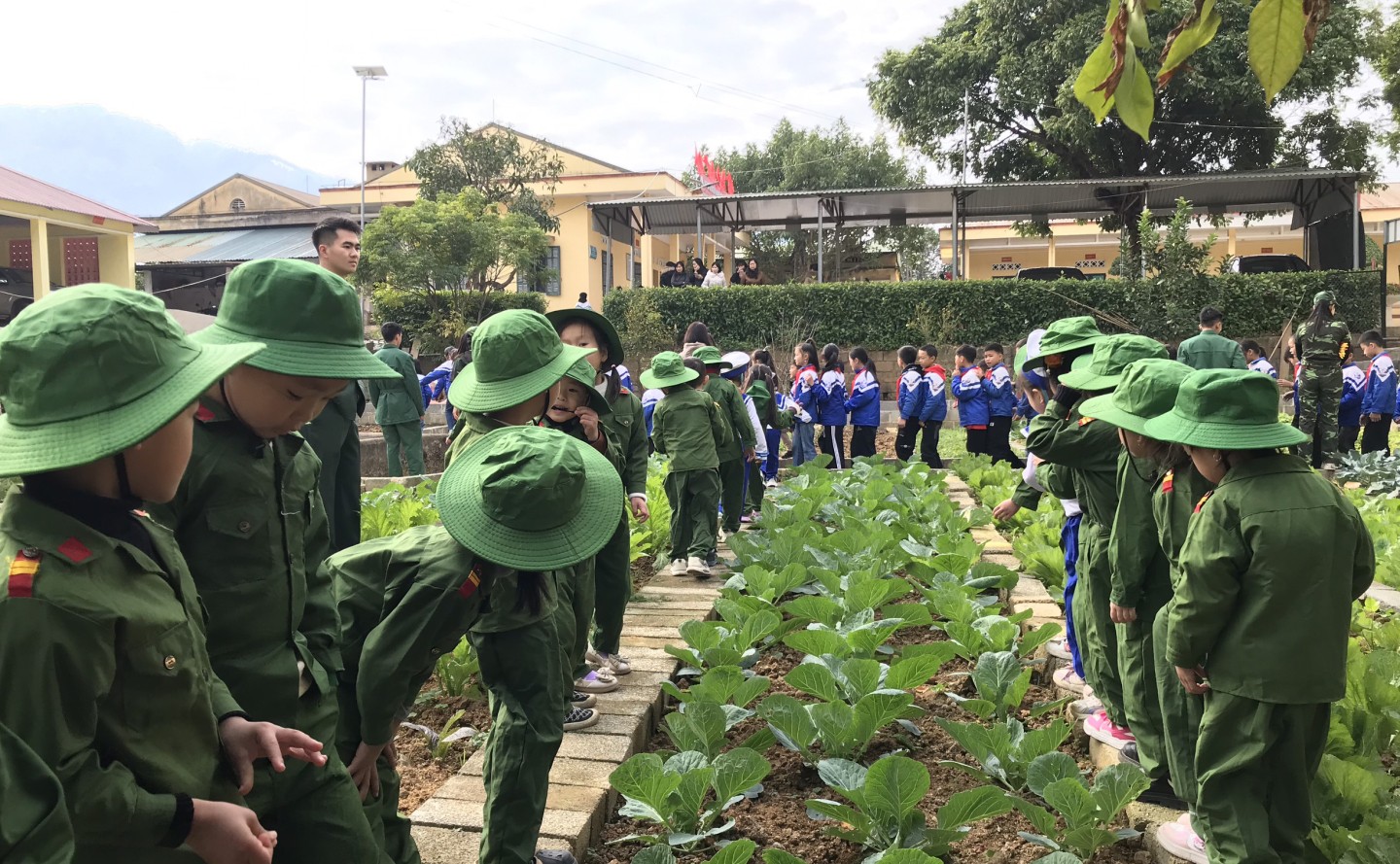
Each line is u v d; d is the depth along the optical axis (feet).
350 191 102.78
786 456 47.62
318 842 7.19
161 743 5.61
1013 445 50.52
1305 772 8.88
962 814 10.01
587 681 14.66
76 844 5.20
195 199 115.96
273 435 7.17
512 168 88.63
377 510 23.43
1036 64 75.46
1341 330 38.68
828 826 10.57
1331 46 69.56
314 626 7.87
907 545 22.25
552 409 13.25
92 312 5.17
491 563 8.30
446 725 13.66
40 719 4.92
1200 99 74.18
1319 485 8.84
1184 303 64.28
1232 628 8.86
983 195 75.41
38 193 68.49
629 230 81.97
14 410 5.17
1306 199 74.54
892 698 12.25
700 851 10.71
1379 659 13.39
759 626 16.21
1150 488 10.89
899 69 84.64
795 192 73.67
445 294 74.43
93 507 5.38
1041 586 20.36
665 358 22.48
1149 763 10.99
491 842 8.87
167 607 5.67
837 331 69.97
